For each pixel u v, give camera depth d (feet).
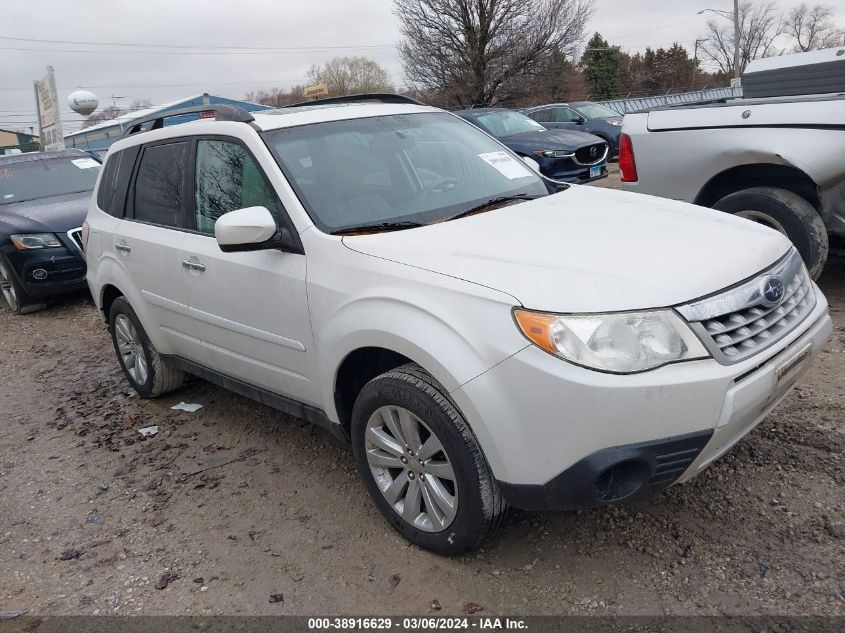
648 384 7.79
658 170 18.56
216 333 12.95
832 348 14.88
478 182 12.74
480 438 8.63
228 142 12.58
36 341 24.35
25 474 14.17
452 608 9.00
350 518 11.22
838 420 11.96
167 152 14.38
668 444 7.99
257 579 10.03
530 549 9.90
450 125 14.16
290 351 11.29
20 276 27.02
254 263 11.52
